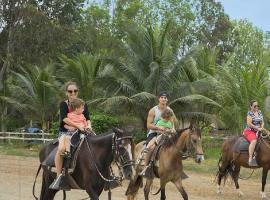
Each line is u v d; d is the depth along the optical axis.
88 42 47.38
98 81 28.08
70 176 9.34
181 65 27.58
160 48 28.25
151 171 11.48
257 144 14.30
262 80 26.09
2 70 37.28
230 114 26.38
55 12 39.06
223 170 14.98
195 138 10.72
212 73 30.89
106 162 9.12
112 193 14.19
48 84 32.06
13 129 38.94
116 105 27.25
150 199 13.49
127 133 9.02
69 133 9.36
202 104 28.03
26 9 35.97
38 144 30.73
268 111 23.38
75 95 9.48
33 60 37.38
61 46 38.56
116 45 48.53
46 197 9.94
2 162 22.59
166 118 11.57
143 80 28.09
